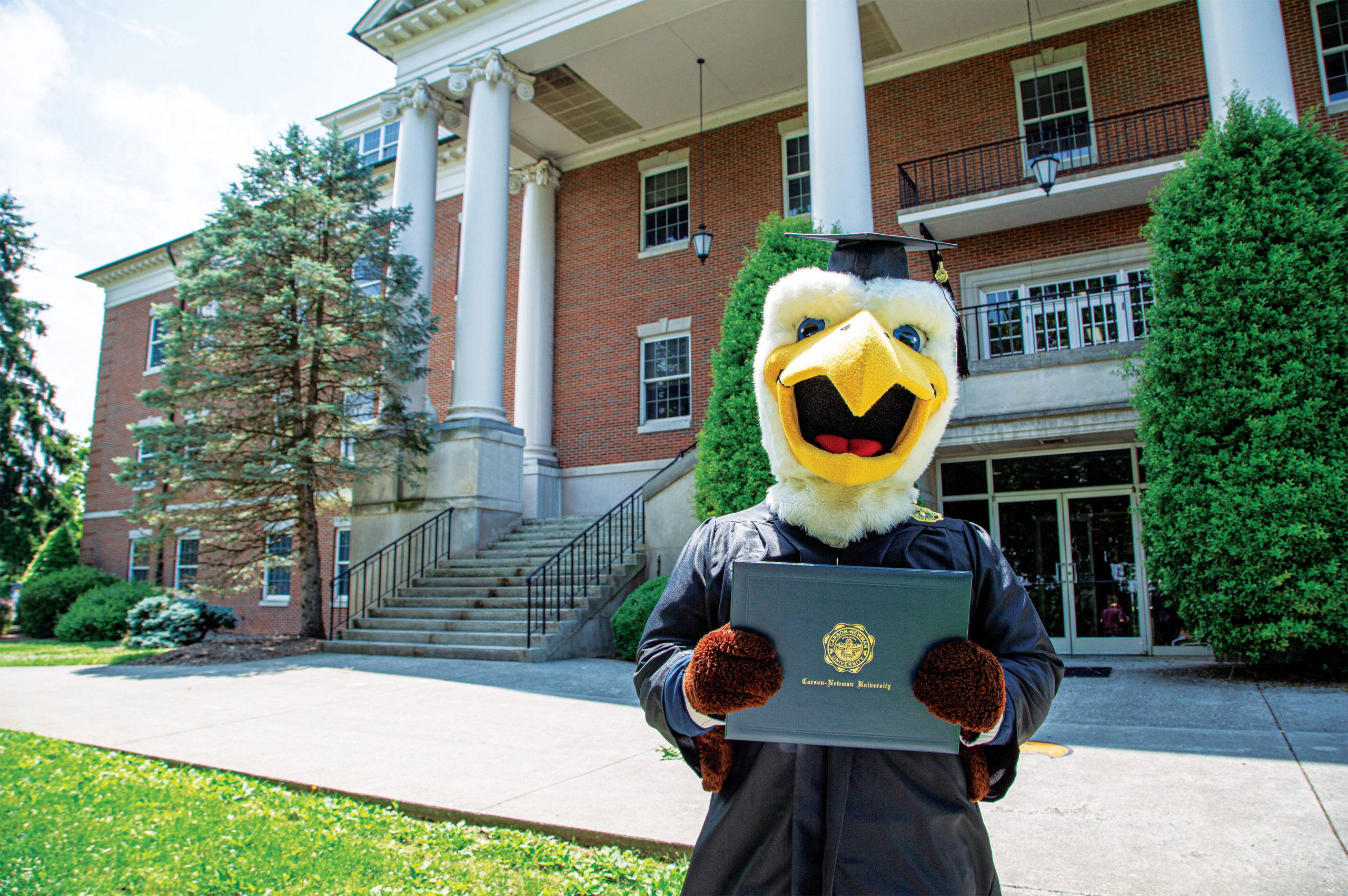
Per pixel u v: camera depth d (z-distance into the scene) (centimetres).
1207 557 723
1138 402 801
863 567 133
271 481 1218
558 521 1402
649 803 411
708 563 159
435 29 1474
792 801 140
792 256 917
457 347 1385
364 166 1391
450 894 313
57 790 455
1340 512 680
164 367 1237
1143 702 635
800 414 156
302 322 1267
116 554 2259
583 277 1727
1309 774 420
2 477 2316
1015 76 1364
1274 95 921
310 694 763
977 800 145
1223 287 750
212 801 436
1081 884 298
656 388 1625
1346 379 701
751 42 1427
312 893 317
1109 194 1180
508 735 576
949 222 1277
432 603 1181
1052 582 1121
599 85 1545
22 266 2372
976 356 1283
